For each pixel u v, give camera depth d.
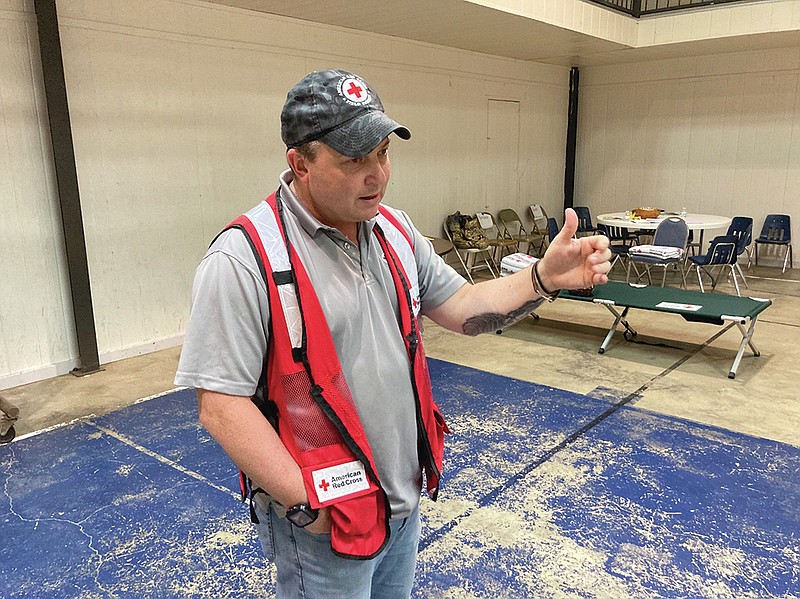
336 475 1.04
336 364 1.04
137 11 4.33
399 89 6.55
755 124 7.81
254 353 1.00
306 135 0.97
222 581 2.17
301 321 1.01
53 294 4.21
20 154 3.93
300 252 1.04
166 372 4.32
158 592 2.12
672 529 2.43
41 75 3.96
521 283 1.25
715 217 7.02
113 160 4.36
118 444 3.22
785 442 3.17
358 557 1.07
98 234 4.36
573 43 6.86
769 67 7.57
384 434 1.11
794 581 2.12
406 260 1.24
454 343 4.98
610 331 4.71
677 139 8.45
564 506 2.59
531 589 2.10
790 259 7.85
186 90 4.69
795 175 7.64
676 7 6.81
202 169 4.89
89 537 2.42
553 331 5.27
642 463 2.95
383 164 1.02
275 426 1.06
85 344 4.27
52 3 3.79
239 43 4.99
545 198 9.10
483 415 3.53
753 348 4.52
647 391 3.88
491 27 5.91
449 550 2.31
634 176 8.92
